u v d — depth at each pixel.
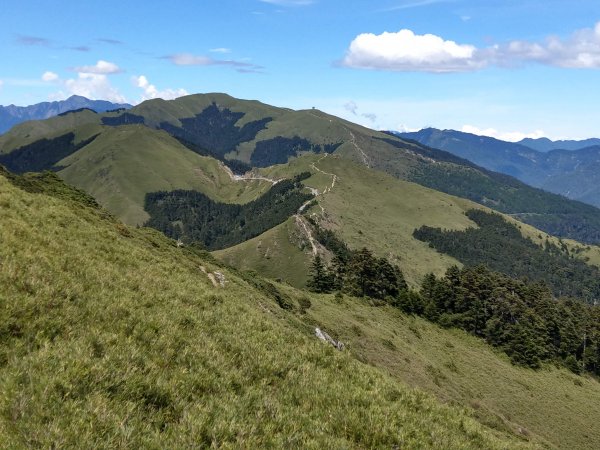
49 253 16.06
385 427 10.64
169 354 11.27
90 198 45.06
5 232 15.72
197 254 53.81
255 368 12.65
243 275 54.25
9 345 9.23
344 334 54.91
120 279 16.89
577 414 69.44
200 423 8.19
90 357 9.37
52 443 6.58
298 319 43.19
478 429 13.62
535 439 47.41
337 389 12.55
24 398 7.33
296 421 9.74
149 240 38.00
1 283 11.78
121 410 7.89
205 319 15.69
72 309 11.89
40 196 27.92
